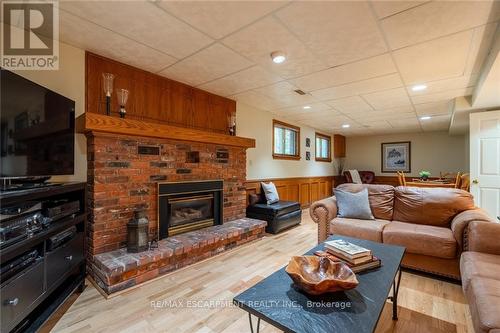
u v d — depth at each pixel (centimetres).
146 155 260
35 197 146
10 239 132
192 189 303
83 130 215
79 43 218
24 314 137
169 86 302
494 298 120
